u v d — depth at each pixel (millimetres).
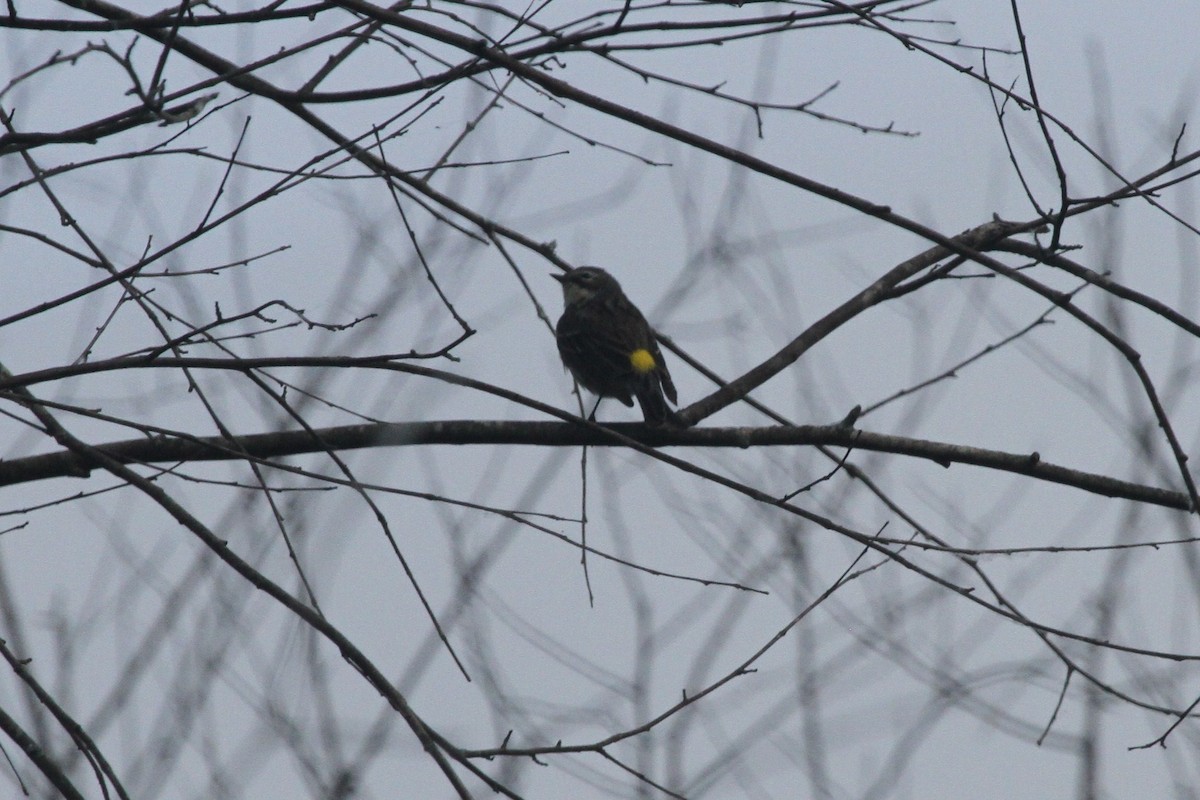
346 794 10820
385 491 9047
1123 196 10180
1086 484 11953
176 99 9023
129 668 11234
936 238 9180
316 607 8461
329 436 11422
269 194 9180
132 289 9078
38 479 10875
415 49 11062
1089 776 12891
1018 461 11891
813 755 12531
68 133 8711
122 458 9094
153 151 9203
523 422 11609
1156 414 9484
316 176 9367
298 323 9445
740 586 9844
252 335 9555
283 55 9453
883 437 11961
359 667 8250
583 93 9133
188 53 10523
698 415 12312
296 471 8945
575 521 9609
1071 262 10133
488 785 8148
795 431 12055
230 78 9953
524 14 10898
